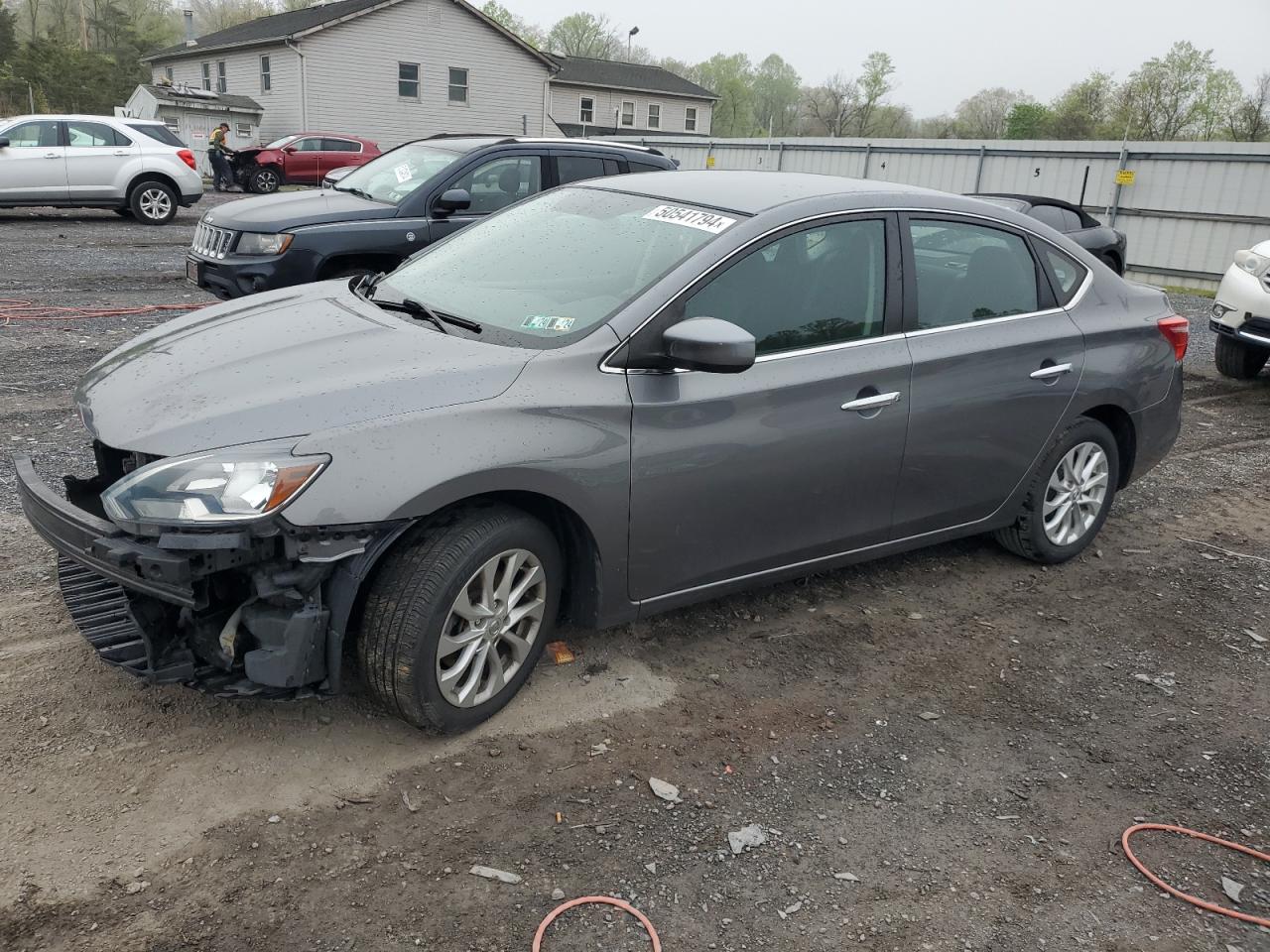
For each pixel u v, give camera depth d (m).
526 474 3.07
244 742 3.15
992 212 4.44
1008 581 4.82
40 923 2.41
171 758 3.05
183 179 17.69
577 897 2.63
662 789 3.09
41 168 16.38
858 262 3.92
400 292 3.96
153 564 2.66
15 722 3.14
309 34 33.41
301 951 2.40
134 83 52.44
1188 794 3.28
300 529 2.76
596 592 3.42
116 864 2.62
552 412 3.13
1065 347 4.56
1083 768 3.39
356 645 3.13
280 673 2.85
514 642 3.32
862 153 24.97
